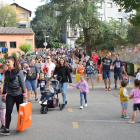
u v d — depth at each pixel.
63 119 6.71
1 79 6.07
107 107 8.28
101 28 27.23
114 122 6.33
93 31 27.73
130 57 21.06
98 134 5.30
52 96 7.75
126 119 6.65
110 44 25.88
